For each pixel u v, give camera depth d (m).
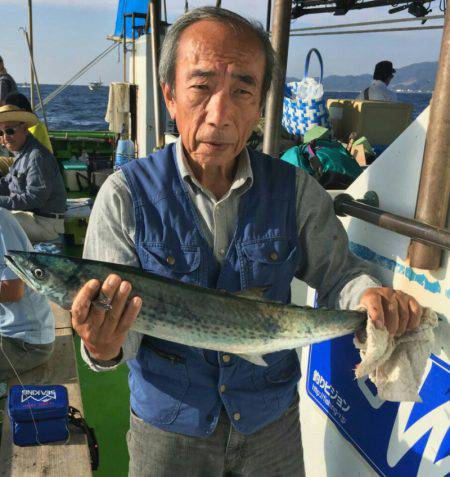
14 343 3.18
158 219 1.64
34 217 5.91
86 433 2.66
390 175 1.85
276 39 2.52
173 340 1.57
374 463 1.92
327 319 1.59
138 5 8.10
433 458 1.63
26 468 2.38
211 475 1.77
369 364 1.49
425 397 1.67
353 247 2.08
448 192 1.55
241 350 1.62
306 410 2.44
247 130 1.55
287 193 1.73
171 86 1.60
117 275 1.42
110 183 1.66
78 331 1.36
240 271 1.66
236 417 1.69
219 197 1.68
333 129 4.81
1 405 3.02
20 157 5.87
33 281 1.53
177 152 1.69
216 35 1.45
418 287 1.68
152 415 1.72
